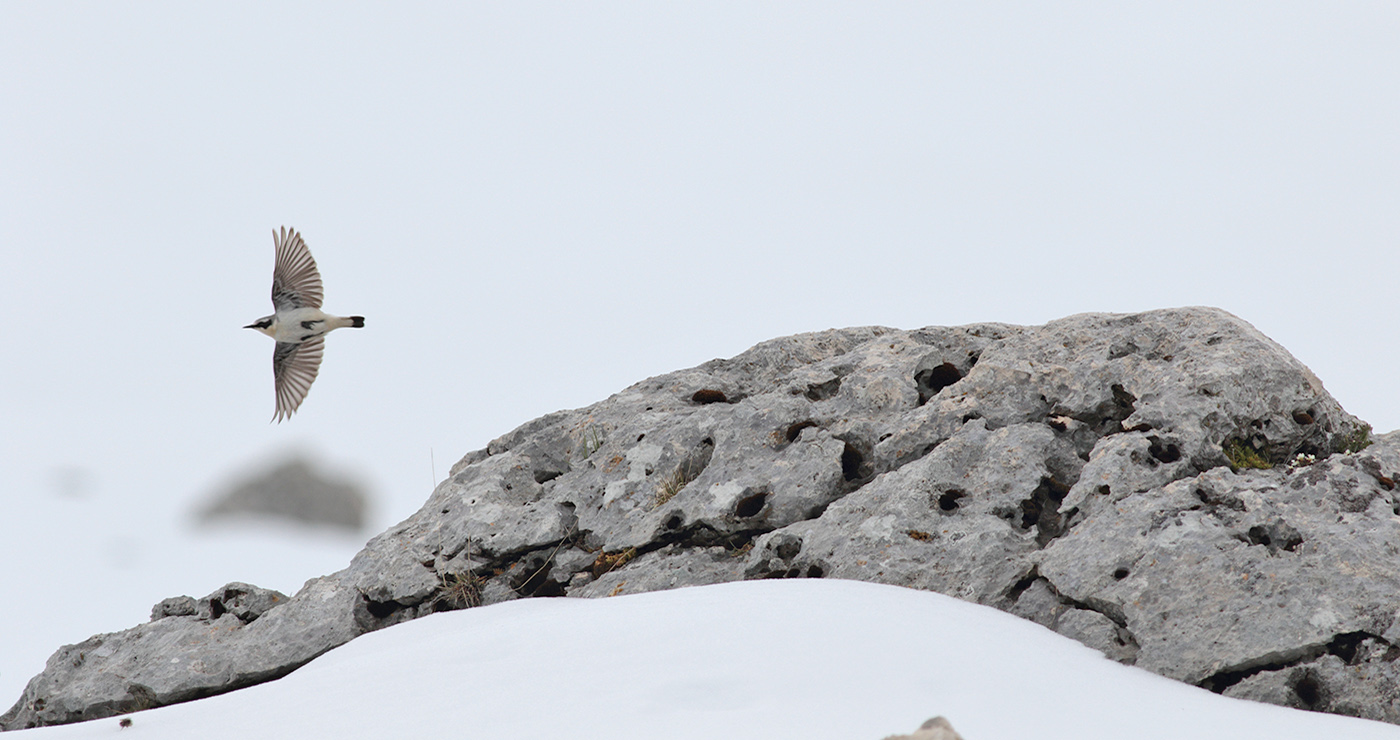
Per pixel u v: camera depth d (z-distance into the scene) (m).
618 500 19.94
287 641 19.78
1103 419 18.23
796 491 18.56
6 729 20.70
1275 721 12.27
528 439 22.31
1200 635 13.86
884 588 15.82
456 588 19.58
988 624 14.43
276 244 16.20
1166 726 11.59
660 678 12.26
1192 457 16.39
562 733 11.23
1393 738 11.82
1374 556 14.01
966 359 20.72
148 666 20.11
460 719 12.11
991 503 16.98
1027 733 10.88
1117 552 15.07
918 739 9.38
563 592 19.45
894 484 17.67
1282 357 17.75
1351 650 13.43
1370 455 15.41
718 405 21.23
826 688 11.66
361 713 12.98
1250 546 14.50
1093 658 13.99
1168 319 19.09
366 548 21.39
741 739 10.43
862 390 20.08
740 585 16.27
